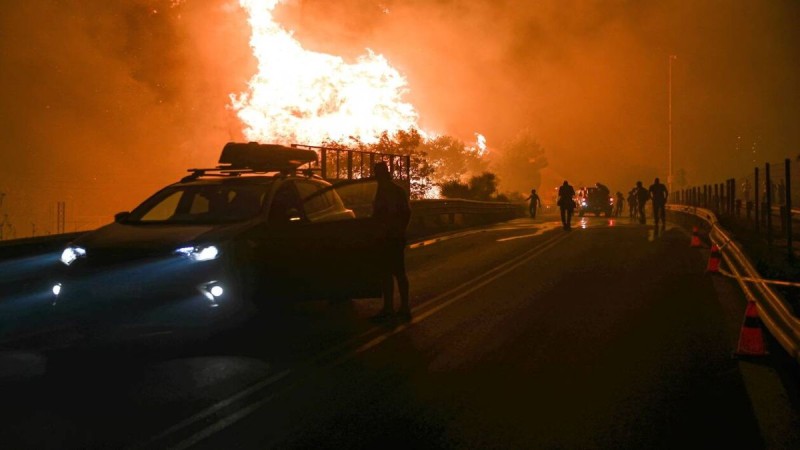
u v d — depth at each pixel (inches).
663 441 225.0
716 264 591.2
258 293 370.6
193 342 363.9
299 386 287.0
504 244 860.0
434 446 221.8
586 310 438.6
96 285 340.8
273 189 402.3
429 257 730.8
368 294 413.4
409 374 302.4
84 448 225.8
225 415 253.4
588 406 258.7
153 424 246.2
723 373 301.6
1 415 258.5
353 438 229.3
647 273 599.8
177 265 343.3
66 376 309.7
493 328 389.7
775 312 386.9
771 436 229.3
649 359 324.2
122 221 399.2
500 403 262.7
